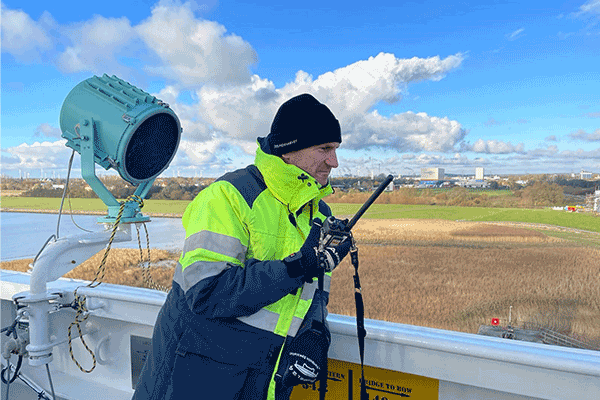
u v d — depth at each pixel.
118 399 1.62
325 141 0.77
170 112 1.63
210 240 0.72
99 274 1.72
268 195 0.80
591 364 0.88
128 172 1.56
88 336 1.77
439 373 1.04
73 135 1.59
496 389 0.98
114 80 1.60
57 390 1.72
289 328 0.80
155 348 0.85
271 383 0.80
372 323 1.17
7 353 1.55
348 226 0.77
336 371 1.21
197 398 0.75
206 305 0.69
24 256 33.12
